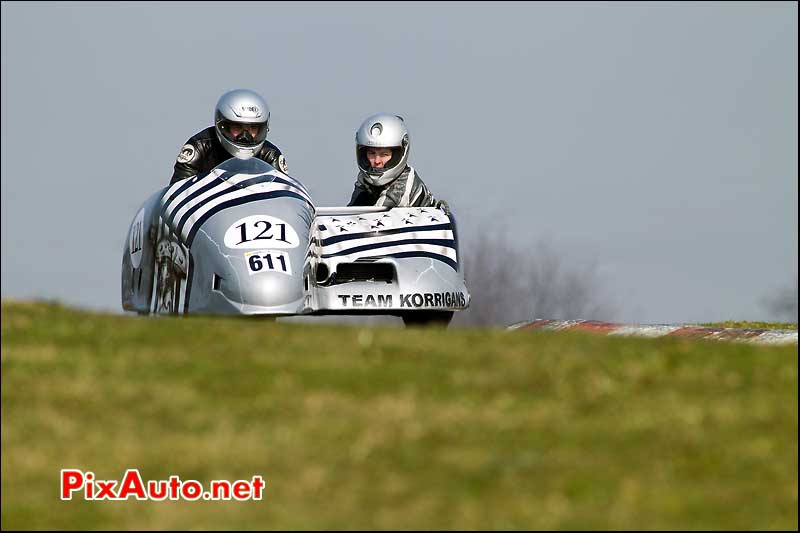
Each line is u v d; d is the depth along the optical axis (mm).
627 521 23250
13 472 25078
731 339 48062
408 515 23406
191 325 33312
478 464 25000
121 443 25891
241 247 44406
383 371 29531
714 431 26531
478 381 29000
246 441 25969
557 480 24469
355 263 47844
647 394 28406
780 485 24500
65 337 31703
